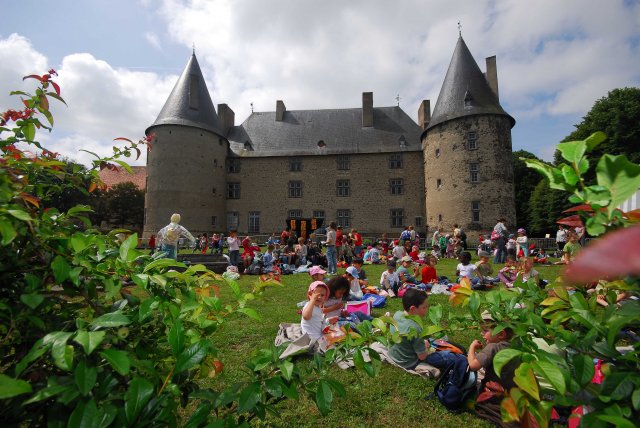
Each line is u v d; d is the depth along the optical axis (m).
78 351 1.23
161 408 1.31
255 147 39.34
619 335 1.22
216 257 14.04
